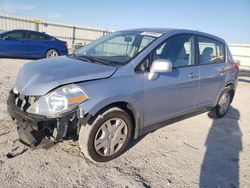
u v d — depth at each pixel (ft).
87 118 9.33
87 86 9.42
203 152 12.42
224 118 18.17
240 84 36.70
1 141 11.27
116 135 10.61
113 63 10.96
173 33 12.93
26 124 9.40
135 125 11.21
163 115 12.44
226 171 10.84
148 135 13.64
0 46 36.86
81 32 77.97
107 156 10.53
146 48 11.50
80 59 12.01
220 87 16.31
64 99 9.02
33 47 39.81
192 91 13.74
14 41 37.93
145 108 11.27
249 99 25.80
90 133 9.73
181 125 15.81
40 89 9.32
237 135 15.12
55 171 9.59
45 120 8.95
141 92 10.82
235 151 12.89
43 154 10.61
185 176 10.18
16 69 29.81
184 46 13.46
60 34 73.61
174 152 12.09
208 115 18.21
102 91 9.57
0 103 16.20
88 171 9.82
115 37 13.71
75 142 11.74
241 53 86.02
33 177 9.10
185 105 13.64
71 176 9.40
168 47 12.46
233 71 17.42
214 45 15.96
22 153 10.52
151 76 11.16
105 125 10.17
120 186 9.11
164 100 12.10
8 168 9.43
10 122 13.30
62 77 9.53
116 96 9.86
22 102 9.70
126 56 11.43
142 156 11.38
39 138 9.35
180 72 12.84
